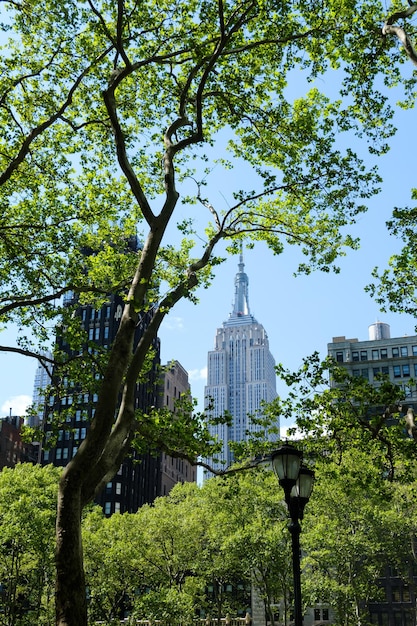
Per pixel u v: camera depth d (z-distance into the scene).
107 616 56.12
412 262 22.67
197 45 17.88
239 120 21.84
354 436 21.00
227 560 52.41
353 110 21.44
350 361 100.25
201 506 56.62
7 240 20.88
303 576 52.47
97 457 12.38
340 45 20.05
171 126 17.80
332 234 23.42
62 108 18.55
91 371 20.08
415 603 65.31
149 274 14.82
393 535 52.59
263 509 50.00
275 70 21.33
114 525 55.12
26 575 57.16
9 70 20.28
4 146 21.77
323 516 48.44
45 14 20.03
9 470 57.09
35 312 21.75
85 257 23.64
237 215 23.12
